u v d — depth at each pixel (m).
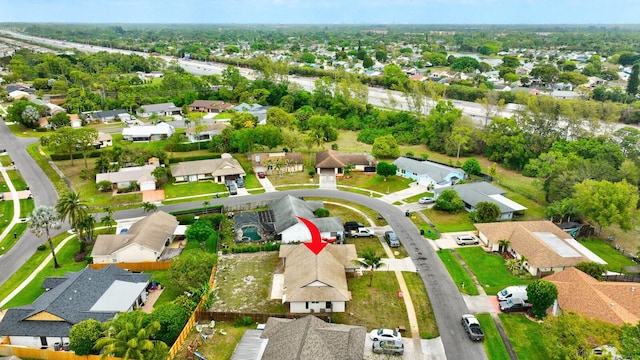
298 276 62.19
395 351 51.56
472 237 79.25
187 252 69.62
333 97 187.88
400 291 64.38
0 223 89.06
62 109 173.12
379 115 164.00
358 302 62.00
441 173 107.38
